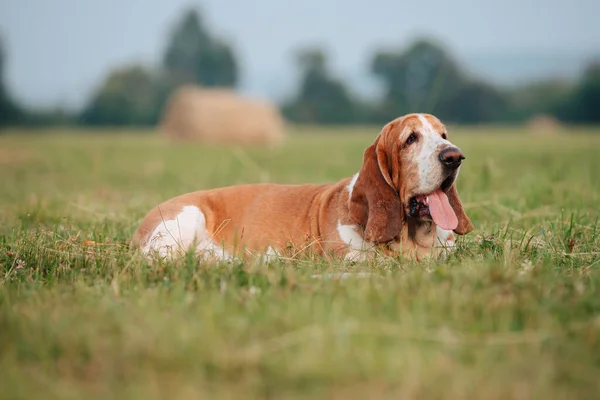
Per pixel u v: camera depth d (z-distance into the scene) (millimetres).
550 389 3885
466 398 3844
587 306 5082
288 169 21656
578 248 7262
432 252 7195
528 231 7934
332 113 85562
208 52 97062
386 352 4270
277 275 5988
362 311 4859
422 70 82188
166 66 97125
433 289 5250
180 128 42031
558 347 4398
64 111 82562
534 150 28375
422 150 7168
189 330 4555
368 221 7355
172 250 7469
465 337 4512
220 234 8250
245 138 39625
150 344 4344
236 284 5926
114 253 7289
